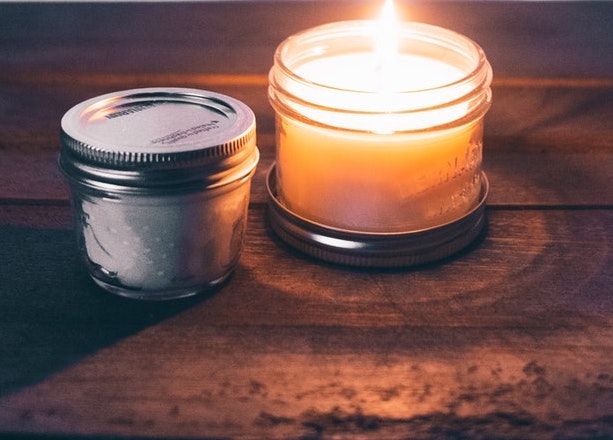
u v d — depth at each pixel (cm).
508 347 44
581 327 45
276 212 50
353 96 46
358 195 47
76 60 65
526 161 56
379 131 45
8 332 45
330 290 47
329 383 42
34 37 68
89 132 45
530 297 47
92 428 41
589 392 42
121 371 43
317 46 53
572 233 51
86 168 43
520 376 43
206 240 45
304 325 45
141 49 66
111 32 68
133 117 46
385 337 44
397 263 48
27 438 41
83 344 44
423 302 46
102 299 46
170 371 43
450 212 48
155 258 45
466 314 46
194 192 44
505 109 60
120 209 44
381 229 48
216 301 46
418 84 50
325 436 40
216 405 41
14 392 42
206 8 71
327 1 71
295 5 71
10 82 63
